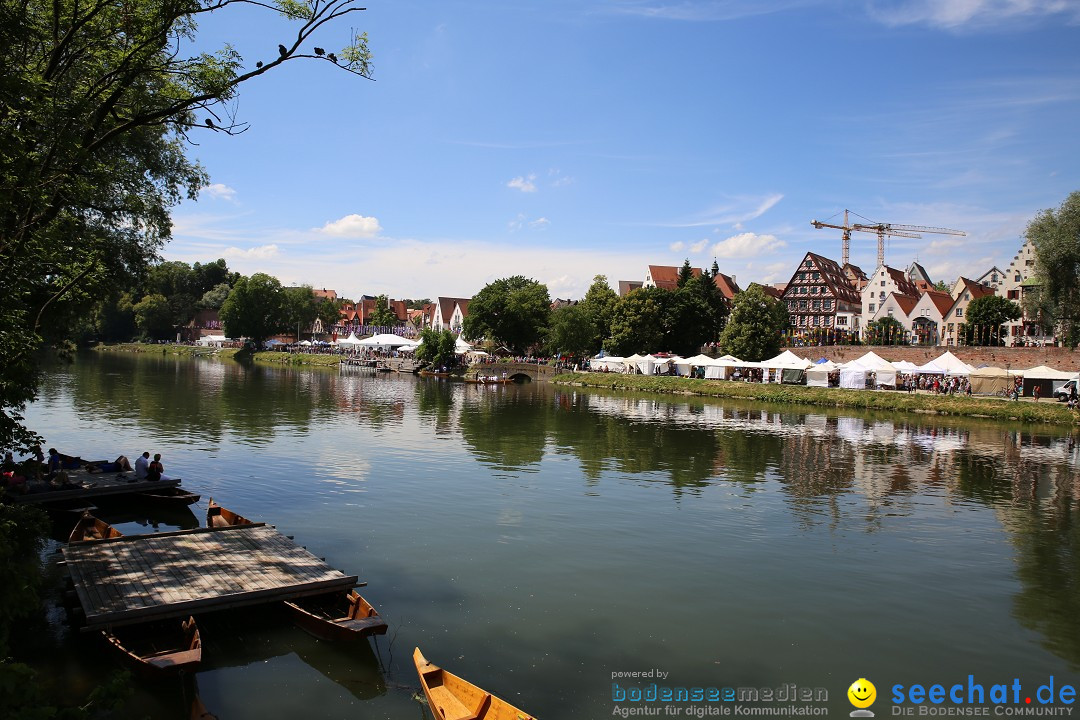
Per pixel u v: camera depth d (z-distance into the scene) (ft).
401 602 47.44
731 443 126.11
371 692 35.73
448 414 165.48
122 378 234.99
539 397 225.35
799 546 62.90
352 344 374.43
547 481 88.43
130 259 81.66
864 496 83.97
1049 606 49.65
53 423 127.95
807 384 244.01
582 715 34.17
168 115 46.98
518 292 374.84
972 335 310.24
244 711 33.81
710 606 48.37
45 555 55.83
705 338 336.49
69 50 46.85
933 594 51.67
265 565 47.93
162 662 35.32
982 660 41.39
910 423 162.91
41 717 21.35
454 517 69.62
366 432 128.98
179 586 43.47
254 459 98.32
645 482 89.45
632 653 40.91
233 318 450.30
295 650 40.01
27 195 36.63
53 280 57.72
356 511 70.90
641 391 256.32
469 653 40.22
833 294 387.96
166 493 74.08
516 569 54.75
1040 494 86.02
